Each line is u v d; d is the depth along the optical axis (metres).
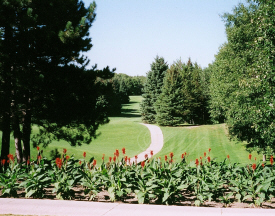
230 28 19.95
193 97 49.59
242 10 18.38
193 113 52.34
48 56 11.67
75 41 11.40
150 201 7.41
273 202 7.29
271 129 10.38
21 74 10.36
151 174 7.81
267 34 9.77
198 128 38.41
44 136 13.16
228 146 26.36
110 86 12.66
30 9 10.11
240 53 18.22
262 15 10.31
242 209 6.26
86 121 12.27
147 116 51.59
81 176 7.80
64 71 11.58
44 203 6.80
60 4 11.35
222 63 21.31
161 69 53.72
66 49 11.49
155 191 6.99
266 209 6.27
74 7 12.15
